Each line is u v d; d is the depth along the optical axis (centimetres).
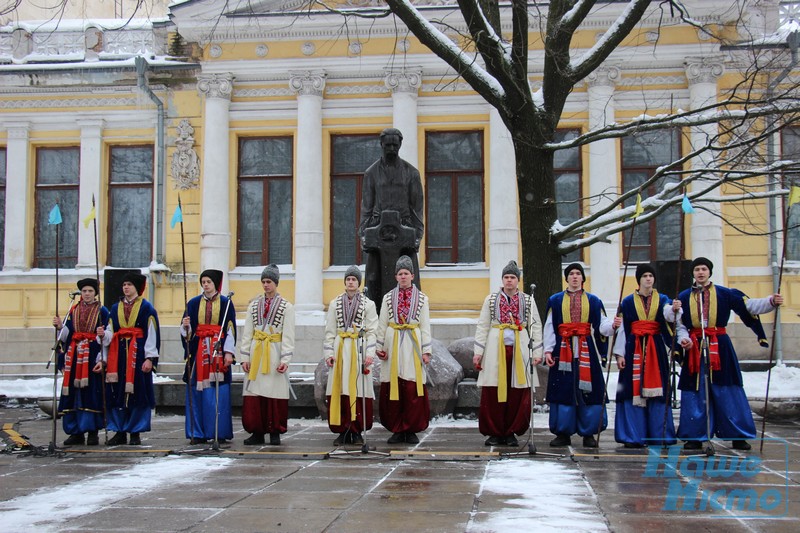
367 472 733
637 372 870
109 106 2111
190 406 948
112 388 947
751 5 1925
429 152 2062
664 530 508
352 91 2059
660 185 1997
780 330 1906
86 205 2100
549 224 1318
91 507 588
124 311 957
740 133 1431
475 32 1214
